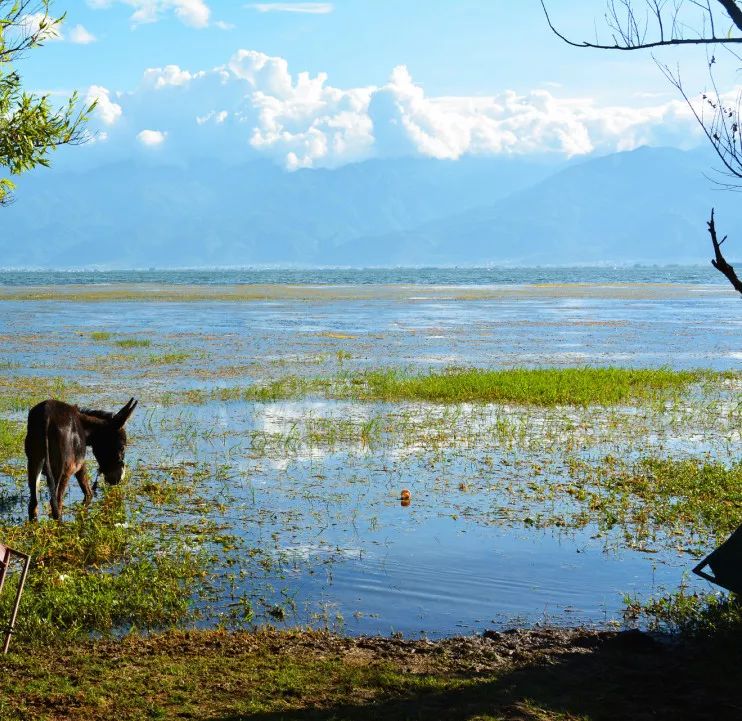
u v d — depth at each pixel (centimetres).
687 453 1545
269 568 943
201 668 679
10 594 808
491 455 1517
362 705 609
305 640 753
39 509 1172
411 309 6056
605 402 2069
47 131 710
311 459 1474
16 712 586
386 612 834
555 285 11988
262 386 2311
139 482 1295
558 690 643
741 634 754
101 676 657
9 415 1827
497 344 3572
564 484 1314
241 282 13362
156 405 1995
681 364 2947
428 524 1111
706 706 606
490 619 823
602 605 859
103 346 3309
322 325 4534
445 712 593
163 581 872
